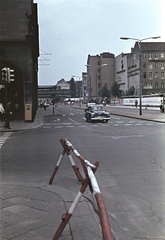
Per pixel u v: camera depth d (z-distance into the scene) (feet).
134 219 15.88
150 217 16.14
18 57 96.68
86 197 19.11
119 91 359.66
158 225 15.08
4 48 96.22
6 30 95.96
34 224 14.84
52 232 13.96
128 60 359.66
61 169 28.19
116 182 23.20
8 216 15.87
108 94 385.09
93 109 97.76
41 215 15.99
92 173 11.41
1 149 41.98
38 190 20.71
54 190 20.58
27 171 27.73
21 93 121.19
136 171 26.68
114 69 432.66
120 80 395.55
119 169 27.53
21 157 35.22
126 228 14.75
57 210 16.71
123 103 300.81
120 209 17.38
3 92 115.65
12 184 22.38
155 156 33.58
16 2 96.02
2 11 95.91
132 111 168.96
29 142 49.32
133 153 35.83
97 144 44.29
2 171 27.89
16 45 96.37
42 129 74.49
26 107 95.96
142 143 44.34
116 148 40.01
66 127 78.54
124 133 59.41
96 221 14.88
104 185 22.43
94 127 76.18
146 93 312.09
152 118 101.81
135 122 91.45
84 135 57.52
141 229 14.64
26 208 17.04
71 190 21.24
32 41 97.66
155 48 314.96
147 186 21.94
